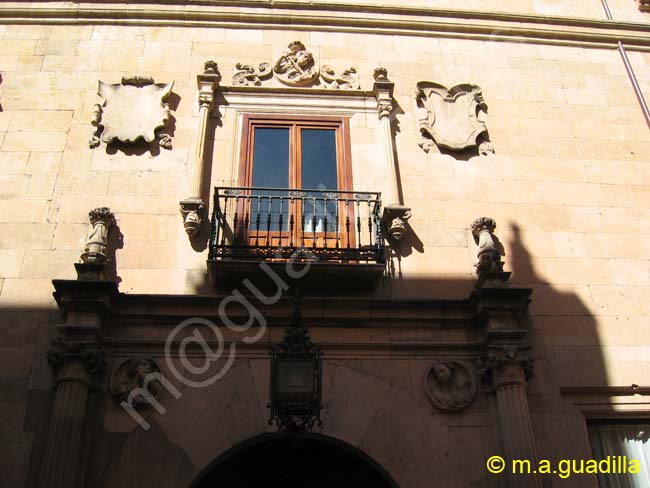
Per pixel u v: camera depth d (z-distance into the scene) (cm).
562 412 631
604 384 651
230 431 587
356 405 609
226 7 874
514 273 715
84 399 570
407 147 791
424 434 599
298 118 794
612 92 884
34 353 616
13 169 727
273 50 853
